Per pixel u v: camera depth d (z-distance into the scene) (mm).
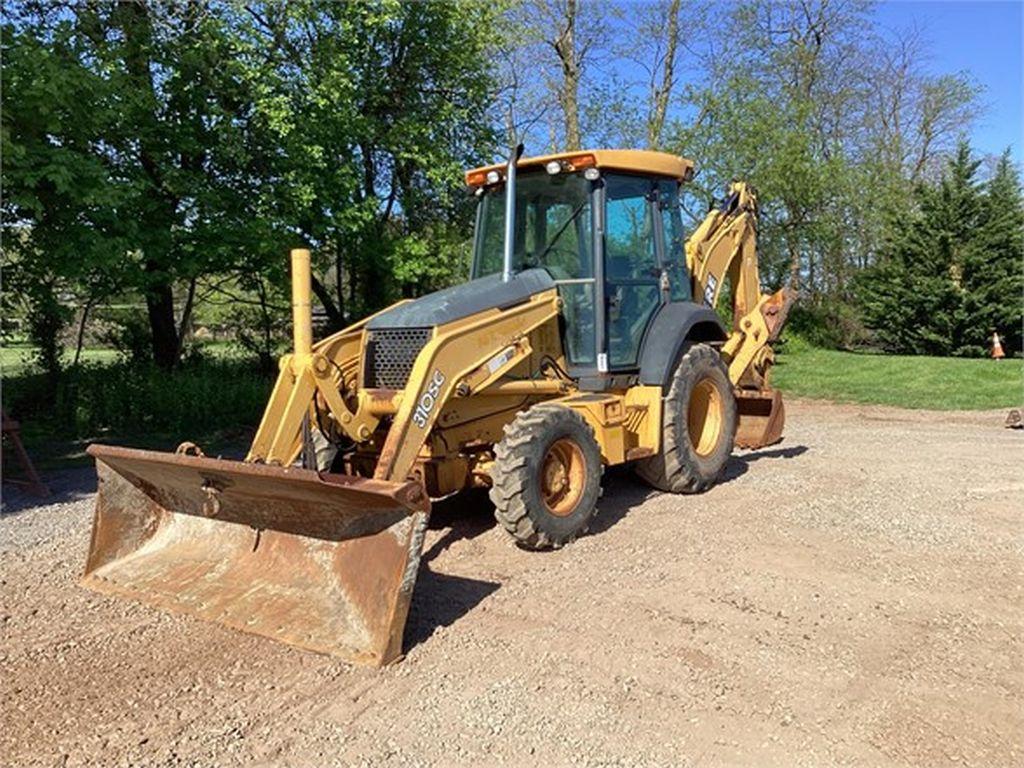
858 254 25625
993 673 3801
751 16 24281
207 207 12008
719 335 7691
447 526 6180
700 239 7773
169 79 11969
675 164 7164
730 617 4438
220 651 4145
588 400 6113
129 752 3273
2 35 8414
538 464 5422
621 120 23297
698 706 3537
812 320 25797
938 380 16812
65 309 9594
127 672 3943
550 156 6438
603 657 3996
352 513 4246
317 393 5305
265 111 12062
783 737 3293
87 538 6230
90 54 10180
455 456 5719
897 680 3738
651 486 7184
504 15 19219
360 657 3926
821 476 7730
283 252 12547
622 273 6645
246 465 4336
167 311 14234
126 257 10570
